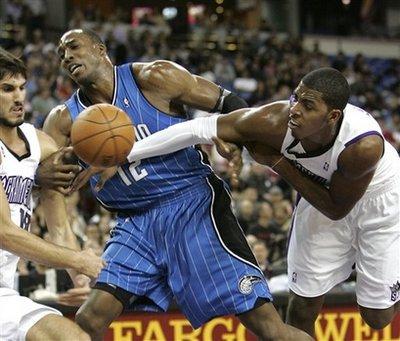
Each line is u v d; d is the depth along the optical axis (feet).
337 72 10.37
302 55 54.44
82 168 11.75
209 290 11.55
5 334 9.77
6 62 10.11
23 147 10.58
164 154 11.43
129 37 50.49
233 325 16.70
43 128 11.92
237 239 11.71
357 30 65.98
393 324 17.30
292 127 10.37
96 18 56.18
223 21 65.77
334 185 10.99
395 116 43.06
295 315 12.73
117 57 47.03
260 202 25.26
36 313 9.76
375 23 67.10
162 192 11.68
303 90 10.24
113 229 12.07
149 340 16.43
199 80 11.82
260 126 10.85
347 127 10.62
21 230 9.66
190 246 11.53
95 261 9.80
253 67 50.16
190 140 11.07
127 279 11.39
